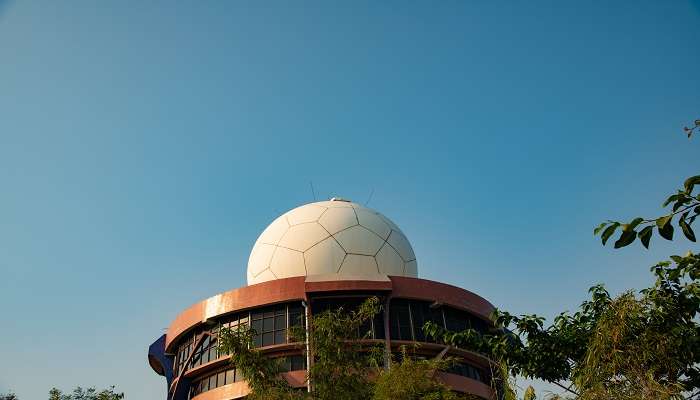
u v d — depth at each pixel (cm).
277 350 2991
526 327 1596
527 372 1586
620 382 1200
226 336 1786
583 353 1527
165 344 3559
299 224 3575
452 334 1734
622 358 1210
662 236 793
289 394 1645
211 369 3156
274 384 1744
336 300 3133
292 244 3466
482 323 3366
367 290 3070
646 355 1209
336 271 3369
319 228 3506
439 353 3086
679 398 1133
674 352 1220
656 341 1227
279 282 3111
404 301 3170
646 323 1259
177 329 3350
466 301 3253
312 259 3388
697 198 787
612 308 1287
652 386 1139
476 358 3222
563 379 1573
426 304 3200
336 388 1662
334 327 1780
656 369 1224
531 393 1508
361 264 3425
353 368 1803
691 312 1294
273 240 3584
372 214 3750
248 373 1755
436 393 1625
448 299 3186
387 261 3512
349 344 1788
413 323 3100
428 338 3064
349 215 3612
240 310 3117
